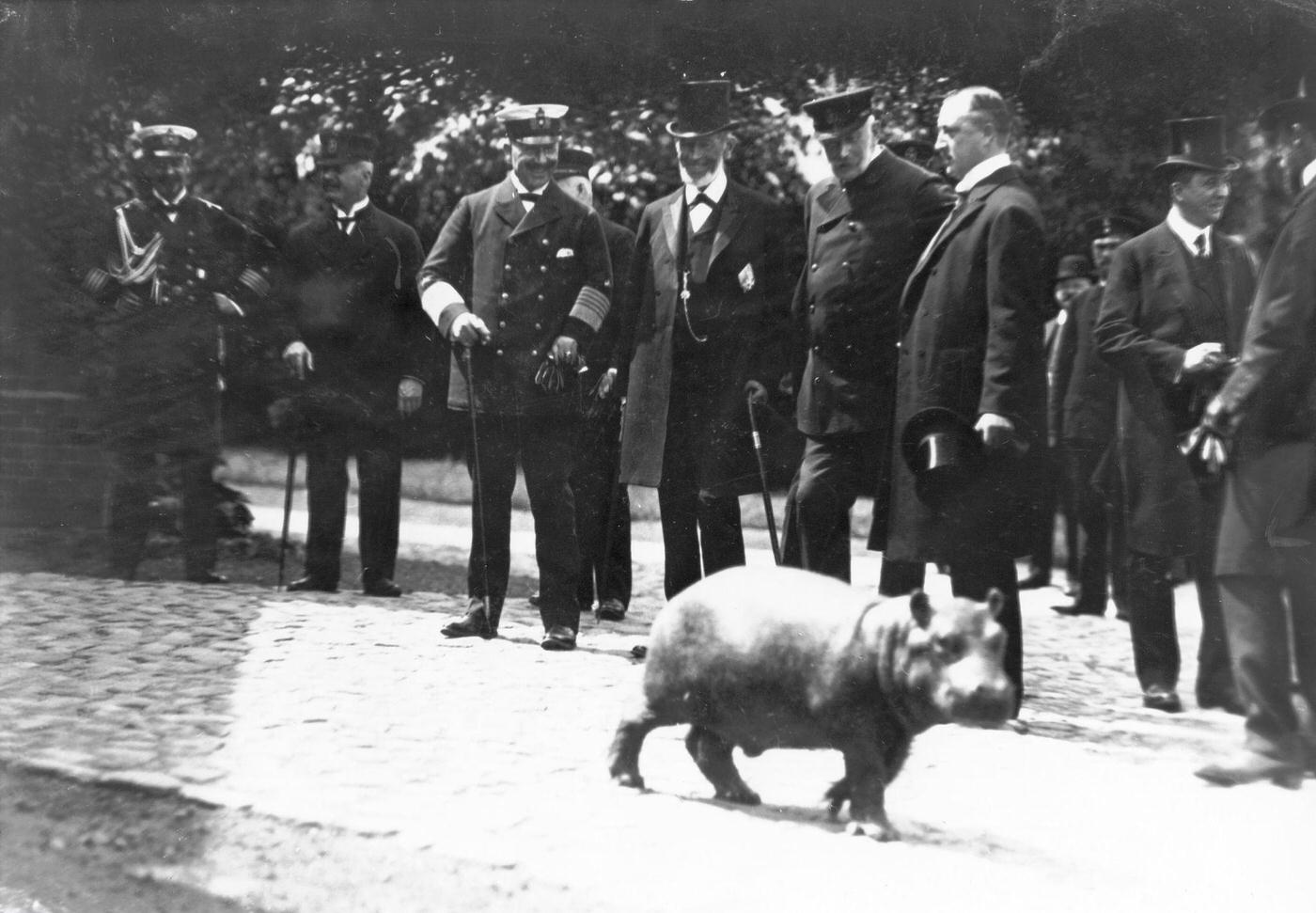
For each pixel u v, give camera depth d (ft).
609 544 18.84
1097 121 15.79
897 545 15.37
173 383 17.74
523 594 19.97
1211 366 15.24
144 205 17.44
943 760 13.35
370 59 16.85
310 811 11.64
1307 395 14.48
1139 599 15.25
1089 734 14.03
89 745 13.09
